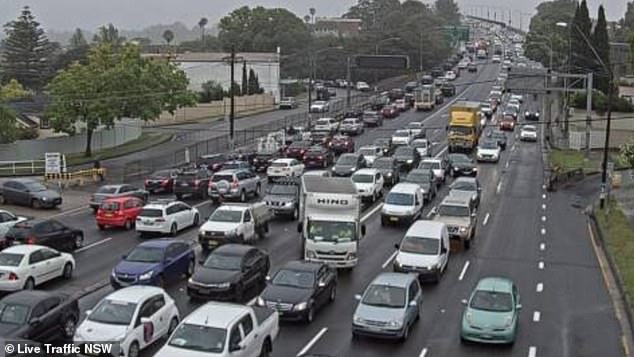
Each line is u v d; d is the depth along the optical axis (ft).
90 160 240.94
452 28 610.24
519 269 120.16
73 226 146.72
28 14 453.99
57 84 240.94
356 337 85.40
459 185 167.02
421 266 108.78
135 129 297.12
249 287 101.40
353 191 118.32
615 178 204.23
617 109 293.02
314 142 246.27
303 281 93.71
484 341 83.51
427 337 86.84
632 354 82.94
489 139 249.75
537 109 379.76
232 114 248.73
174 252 106.83
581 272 119.03
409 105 390.21
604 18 314.35
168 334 81.20
